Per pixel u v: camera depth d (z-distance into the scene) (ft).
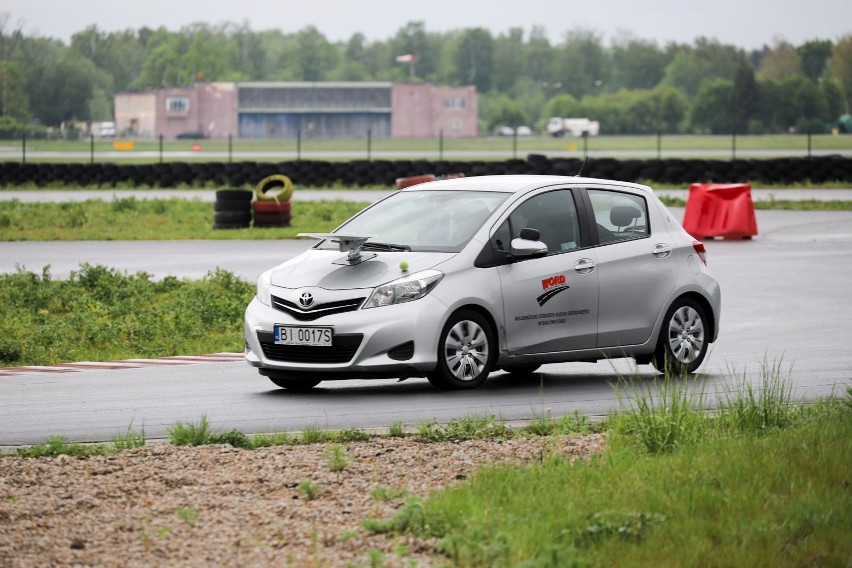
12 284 182.29
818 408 88.12
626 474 67.31
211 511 62.44
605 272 109.50
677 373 113.60
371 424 90.38
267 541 57.06
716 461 69.41
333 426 89.66
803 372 114.32
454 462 73.51
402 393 103.96
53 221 307.37
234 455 75.51
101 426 90.12
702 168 432.66
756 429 80.79
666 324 113.09
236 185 456.86
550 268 106.73
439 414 93.97
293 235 274.77
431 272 101.86
